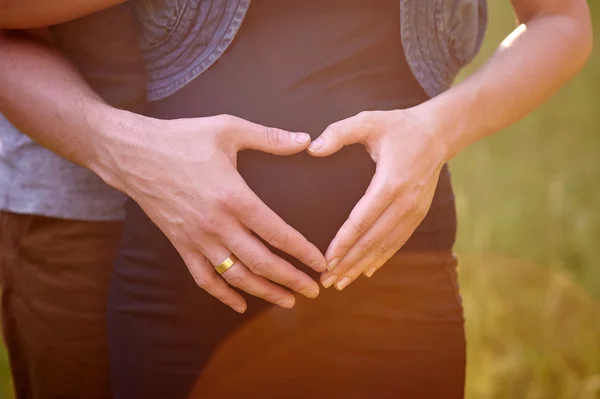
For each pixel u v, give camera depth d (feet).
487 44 15.21
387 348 3.77
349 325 3.72
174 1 3.69
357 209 3.38
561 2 4.03
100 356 4.89
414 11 3.72
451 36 3.95
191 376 3.81
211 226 3.31
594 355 7.80
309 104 3.63
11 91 3.66
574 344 8.02
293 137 3.44
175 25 3.73
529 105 3.85
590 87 15.03
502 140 13.29
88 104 3.59
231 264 3.40
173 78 3.83
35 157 4.55
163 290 3.76
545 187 11.36
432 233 3.81
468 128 3.63
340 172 3.61
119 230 4.73
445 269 3.88
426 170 3.45
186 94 3.77
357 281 3.68
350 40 3.65
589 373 7.60
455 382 3.95
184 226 3.37
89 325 4.82
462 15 3.95
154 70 3.92
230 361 3.79
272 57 3.62
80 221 4.63
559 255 9.74
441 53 3.95
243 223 3.34
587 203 10.92
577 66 4.02
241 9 3.59
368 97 3.69
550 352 7.90
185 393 3.83
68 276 4.73
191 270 3.48
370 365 3.78
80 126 3.53
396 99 3.77
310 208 3.60
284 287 3.67
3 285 4.90
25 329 4.89
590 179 11.65
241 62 3.65
